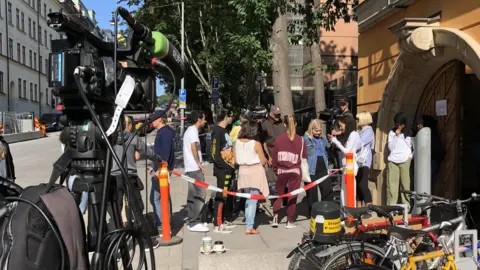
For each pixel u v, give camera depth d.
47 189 2.46
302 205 8.73
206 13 22.27
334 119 8.99
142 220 2.64
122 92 2.57
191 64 26.48
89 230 2.66
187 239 6.36
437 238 4.07
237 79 26.45
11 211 2.34
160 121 7.00
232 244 5.99
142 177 13.15
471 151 7.23
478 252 4.08
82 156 2.61
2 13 45.81
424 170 6.03
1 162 7.22
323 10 9.84
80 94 2.47
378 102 8.77
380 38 8.66
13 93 49.12
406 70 7.46
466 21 6.10
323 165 7.46
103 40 2.80
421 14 7.24
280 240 6.19
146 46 2.75
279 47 8.67
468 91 7.19
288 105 8.72
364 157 7.25
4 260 2.13
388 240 3.96
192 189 6.95
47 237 2.25
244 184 6.47
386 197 7.95
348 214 4.16
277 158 6.79
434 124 7.40
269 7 8.16
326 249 4.00
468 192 7.27
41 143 29.84
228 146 7.04
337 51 18.70
